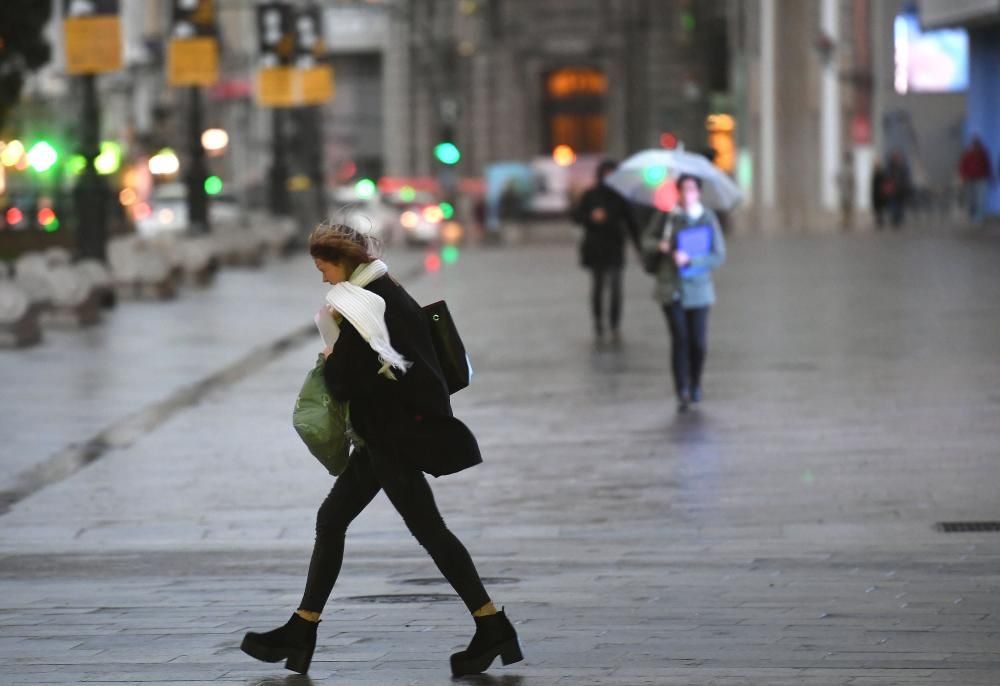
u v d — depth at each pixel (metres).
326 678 19.69
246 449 37.75
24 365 54.94
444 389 19.36
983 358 49.75
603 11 196.38
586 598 23.36
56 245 103.88
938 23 120.69
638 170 43.03
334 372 19.05
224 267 112.44
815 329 59.25
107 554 27.44
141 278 83.00
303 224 143.88
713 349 54.03
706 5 173.12
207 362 55.31
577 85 199.38
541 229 159.25
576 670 19.67
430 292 84.12
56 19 77.12
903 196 152.25
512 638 19.50
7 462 36.72
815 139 159.00
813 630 21.22
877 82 182.62
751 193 162.00
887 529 27.72
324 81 129.50
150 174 182.25
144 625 22.36
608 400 43.84
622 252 58.75
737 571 24.92
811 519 28.69
